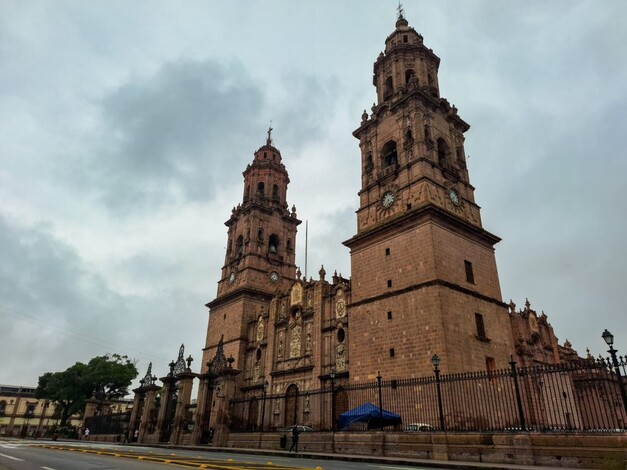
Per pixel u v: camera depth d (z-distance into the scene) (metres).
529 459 18.50
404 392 32.59
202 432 37.84
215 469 14.56
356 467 17.27
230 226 68.38
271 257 62.69
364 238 41.69
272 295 60.00
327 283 47.84
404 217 38.12
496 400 32.78
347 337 42.38
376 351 36.47
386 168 43.47
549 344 51.50
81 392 78.75
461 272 37.19
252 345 55.09
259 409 49.28
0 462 17.58
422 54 49.34
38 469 14.82
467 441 20.75
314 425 41.03
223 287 63.88
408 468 16.88
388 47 53.25
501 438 19.62
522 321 47.47
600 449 16.72
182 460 18.88
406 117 43.88
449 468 18.42
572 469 16.45
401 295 36.22
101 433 51.69
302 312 48.78
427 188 38.53
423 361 32.75
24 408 110.50
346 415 28.59
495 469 17.12
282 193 70.06
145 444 39.28
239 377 53.44
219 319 61.22
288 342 49.72
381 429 25.28
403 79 47.94
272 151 73.62
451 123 46.69
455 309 34.34
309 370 44.91
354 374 37.59
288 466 16.86
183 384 40.81
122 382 79.19
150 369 48.81
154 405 45.41
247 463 18.09
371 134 47.50
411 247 37.34
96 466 15.90
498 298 39.75
